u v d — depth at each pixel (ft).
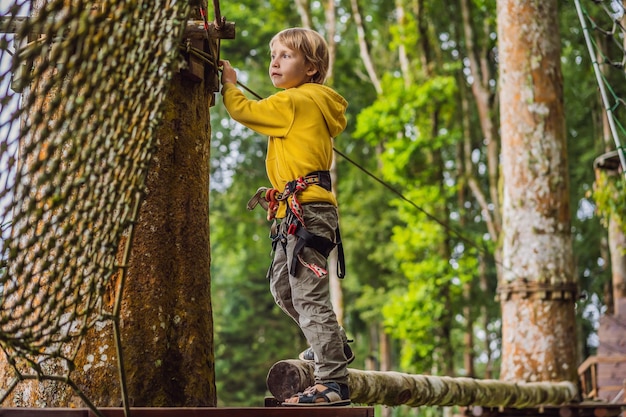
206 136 14.60
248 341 120.88
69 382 10.81
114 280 13.21
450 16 84.69
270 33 92.02
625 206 43.91
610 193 44.06
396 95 71.97
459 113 87.20
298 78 14.12
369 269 94.38
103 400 12.93
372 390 21.29
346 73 93.45
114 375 12.99
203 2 13.88
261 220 100.89
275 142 13.60
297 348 118.42
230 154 102.17
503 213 41.06
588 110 89.66
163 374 13.24
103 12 9.84
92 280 10.80
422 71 80.28
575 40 81.87
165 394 13.20
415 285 69.62
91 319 11.89
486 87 77.66
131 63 10.37
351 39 94.38
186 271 13.73
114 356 13.01
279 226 13.67
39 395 13.10
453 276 70.08
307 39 14.11
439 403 26.63
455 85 77.05
